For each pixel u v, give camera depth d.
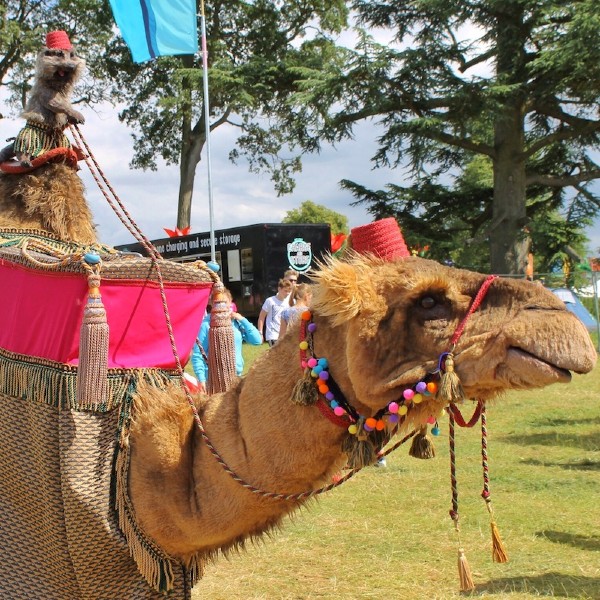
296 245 22.52
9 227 4.07
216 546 3.44
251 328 9.09
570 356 2.54
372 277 2.92
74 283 3.48
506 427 11.87
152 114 40.53
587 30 27.62
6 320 3.78
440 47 31.66
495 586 5.69
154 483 3.39
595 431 11.45
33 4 35.38
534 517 7.31
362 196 34.91
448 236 34.88
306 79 34.72
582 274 23.42
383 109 32.62
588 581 5.75
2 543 3.65
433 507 7.70
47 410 3.50
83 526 3.42
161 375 3.73
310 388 3.02
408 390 2.79
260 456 3.15
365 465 2.94
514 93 30.80
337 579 5.88
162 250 26.73
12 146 4.20
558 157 35.41
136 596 3.49
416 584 5.76
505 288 2.79
